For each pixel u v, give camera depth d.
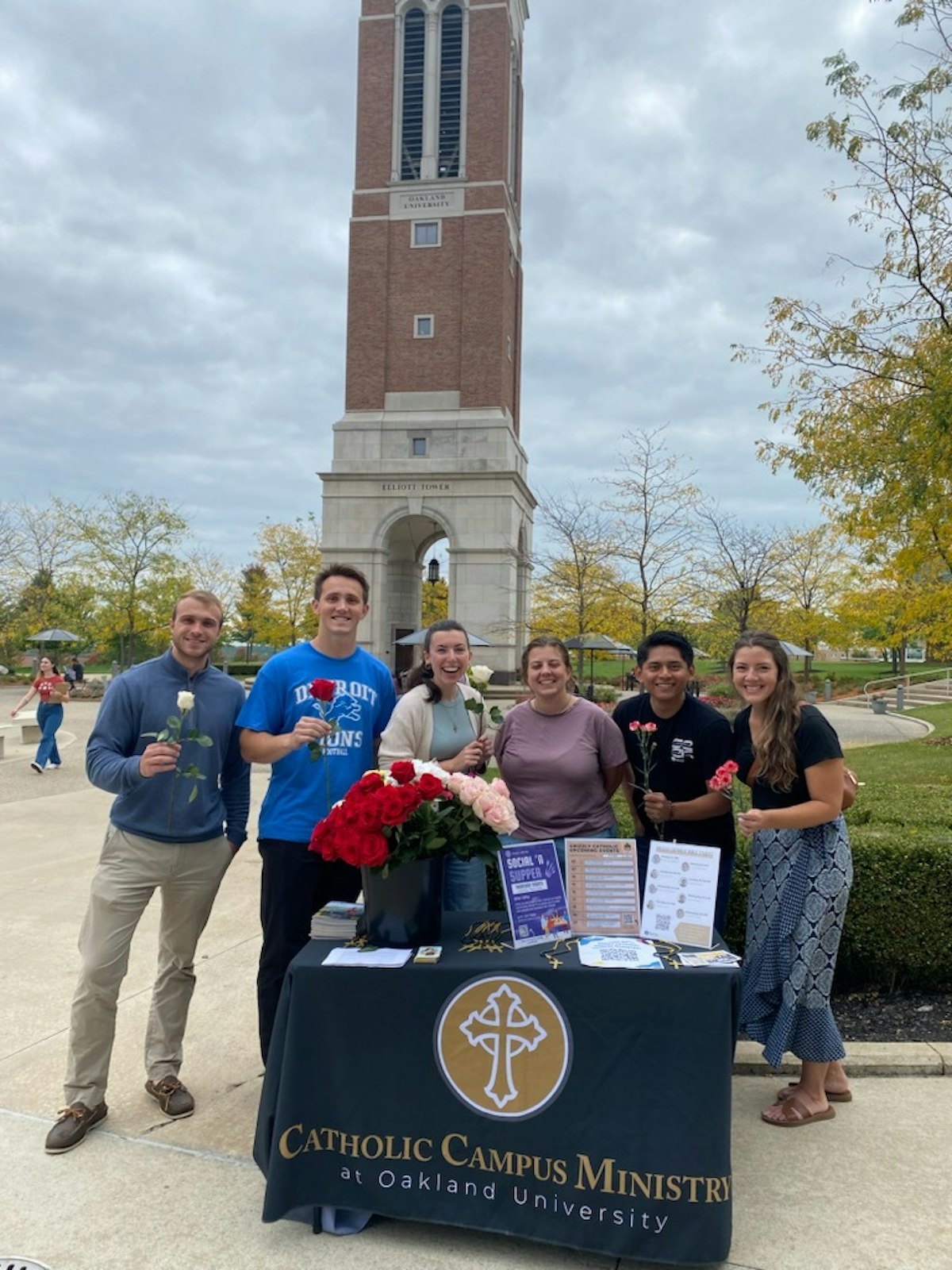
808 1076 3.26
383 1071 2.66
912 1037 3.90
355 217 30.58
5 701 30.27
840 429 9.67
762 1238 2.56
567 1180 2.53
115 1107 3.39
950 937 4.26
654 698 3.65
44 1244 2.55
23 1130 3.20
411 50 30.75
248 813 3.68
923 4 8.00
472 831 2.84
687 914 2.89
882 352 9.20
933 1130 3.17
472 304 29.86
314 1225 2.63
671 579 23.20
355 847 2.73
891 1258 2.47
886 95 8.34
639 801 3.74
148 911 6.06
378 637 29.12
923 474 8.74
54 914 5.86
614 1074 2.55
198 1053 3.88
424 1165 2.61
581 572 23.83
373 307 30.38
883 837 4.50
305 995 2.70
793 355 9.70
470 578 28.45
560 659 3.54
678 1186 2.46
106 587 36.56
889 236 8.88
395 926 2.85
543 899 2.91
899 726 22.17
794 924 3.23
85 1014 3.16
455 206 30.17
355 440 29.67
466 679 3.87
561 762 3.51
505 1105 2.59
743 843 4.55
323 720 3.25
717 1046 2.52
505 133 30.23
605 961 2.66
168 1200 2.78
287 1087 2.64
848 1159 2.98
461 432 29.14
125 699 3.36
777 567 28.83
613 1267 2.48
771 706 3.23
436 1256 2.53
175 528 36.66
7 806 10.27
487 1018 2.62
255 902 6.36
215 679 3.53
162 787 3.30
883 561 18.36
